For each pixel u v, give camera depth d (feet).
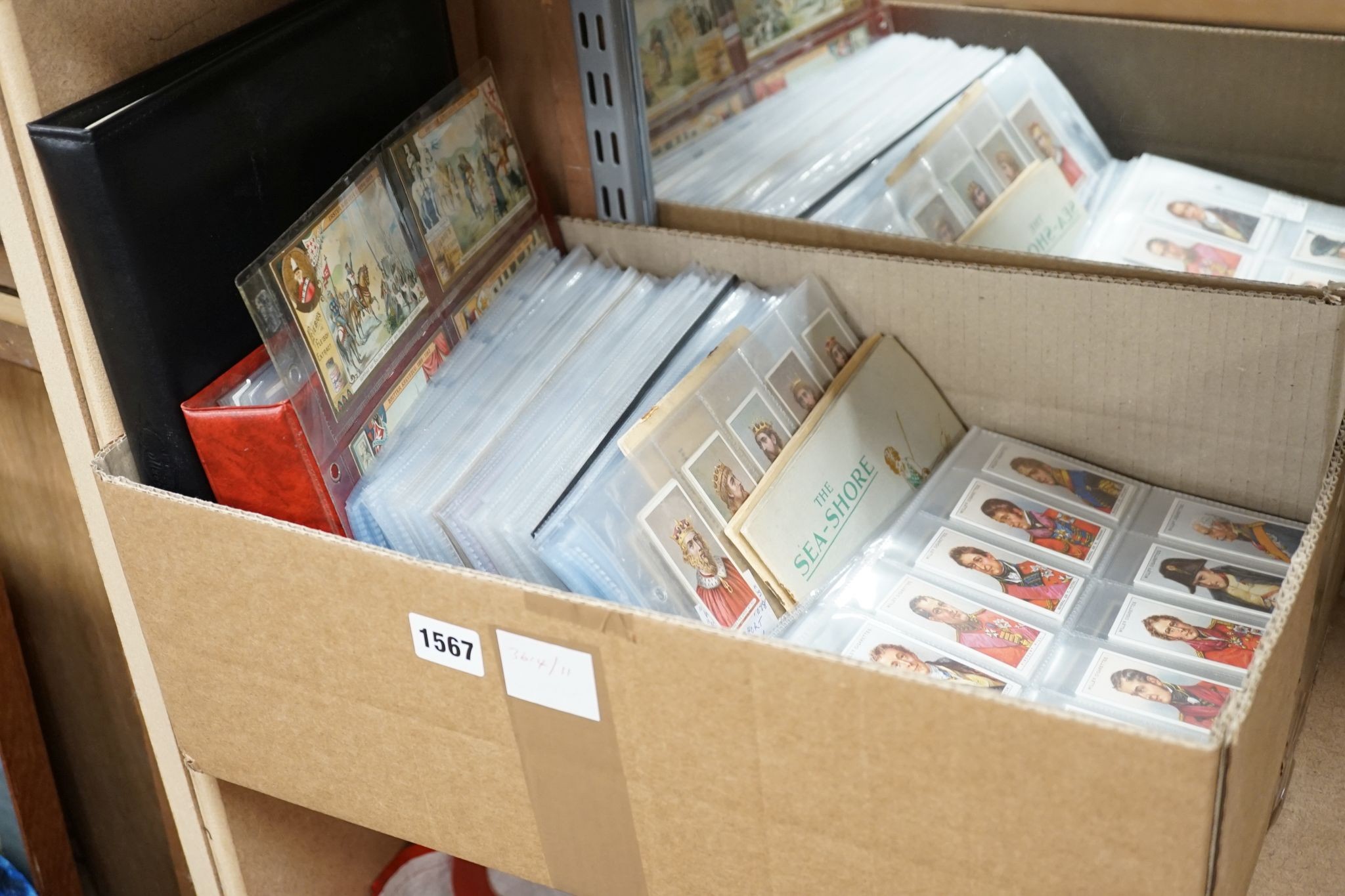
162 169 2.37
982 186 3.75
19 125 2.31
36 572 3.72
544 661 2.21
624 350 3.01
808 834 2.15
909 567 2.85
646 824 2.33
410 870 3.64
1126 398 3.04
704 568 2.72
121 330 2.41
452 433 2.81
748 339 3.01
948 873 2.05
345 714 2.55
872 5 4.24
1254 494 3.00
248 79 2.57
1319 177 3.77
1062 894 1.96
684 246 3.38
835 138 3.80
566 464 2.72
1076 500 3.03
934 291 3.13
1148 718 2.36
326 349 2.59
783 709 2.02
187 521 2.43
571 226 3.53
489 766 2.44
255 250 2.65
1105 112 4.04
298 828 3.34
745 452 2.90
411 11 3.08
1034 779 1.87
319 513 2.56
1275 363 2.81
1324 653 3.51
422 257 2.97
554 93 3.42
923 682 1.87
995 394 3.22
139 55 2.52
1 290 3.11
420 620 2.29
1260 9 3.63
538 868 2.54
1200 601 2.69
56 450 3.37
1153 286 2.86
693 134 3.74
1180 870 1.83
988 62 4.05
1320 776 3.16
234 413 2.43
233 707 2.70
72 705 3.92
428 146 3.00
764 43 3.94
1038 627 2.65
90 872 4.33
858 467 3.03
